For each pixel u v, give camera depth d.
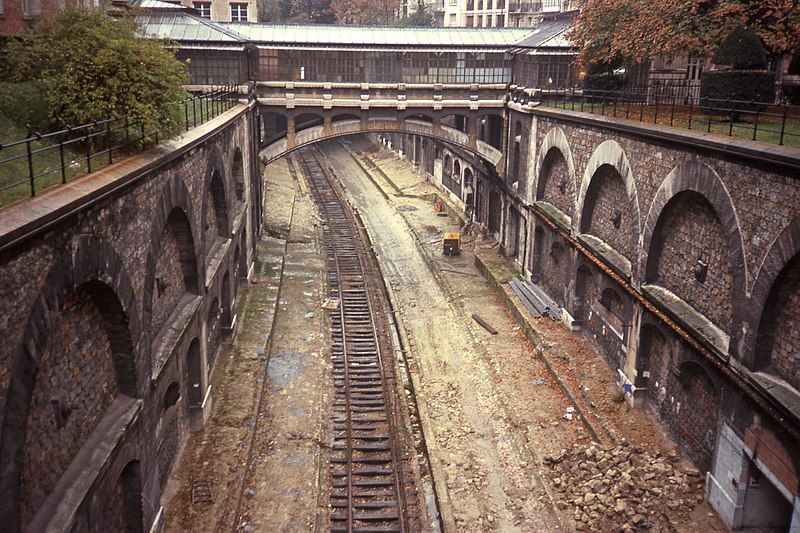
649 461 15.07
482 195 33.75
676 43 19.83
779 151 11.59
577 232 21.59
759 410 12.29
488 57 30.06
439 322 23.89
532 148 26.08
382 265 30.05
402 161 51.50
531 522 13.72
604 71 25.39
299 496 14.30
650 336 17.20
